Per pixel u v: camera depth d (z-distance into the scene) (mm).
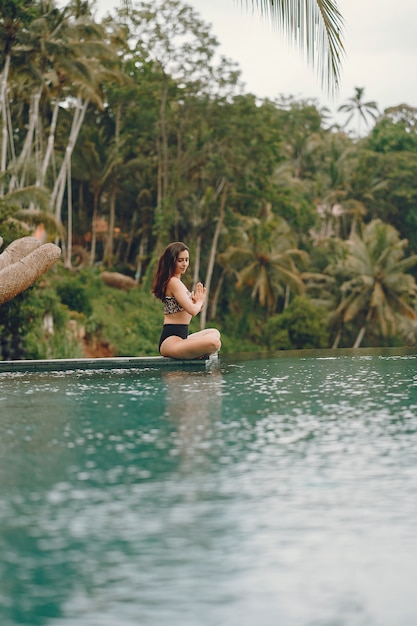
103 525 2900
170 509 3088
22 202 36406
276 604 2227
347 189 69438
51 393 6859
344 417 5254
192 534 2783
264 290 56656
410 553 2590
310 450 4152
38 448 4281
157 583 2373
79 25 40906
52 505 3158
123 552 2617
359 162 69375
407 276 56906
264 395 6496
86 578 2414
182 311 9734
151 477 3594
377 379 7832
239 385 7312
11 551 2641
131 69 53594
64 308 44344
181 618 2150
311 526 2863
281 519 2945
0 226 24109
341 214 70688
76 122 49812
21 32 39312
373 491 3318
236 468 3756
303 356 11797
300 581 2377
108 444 4367
